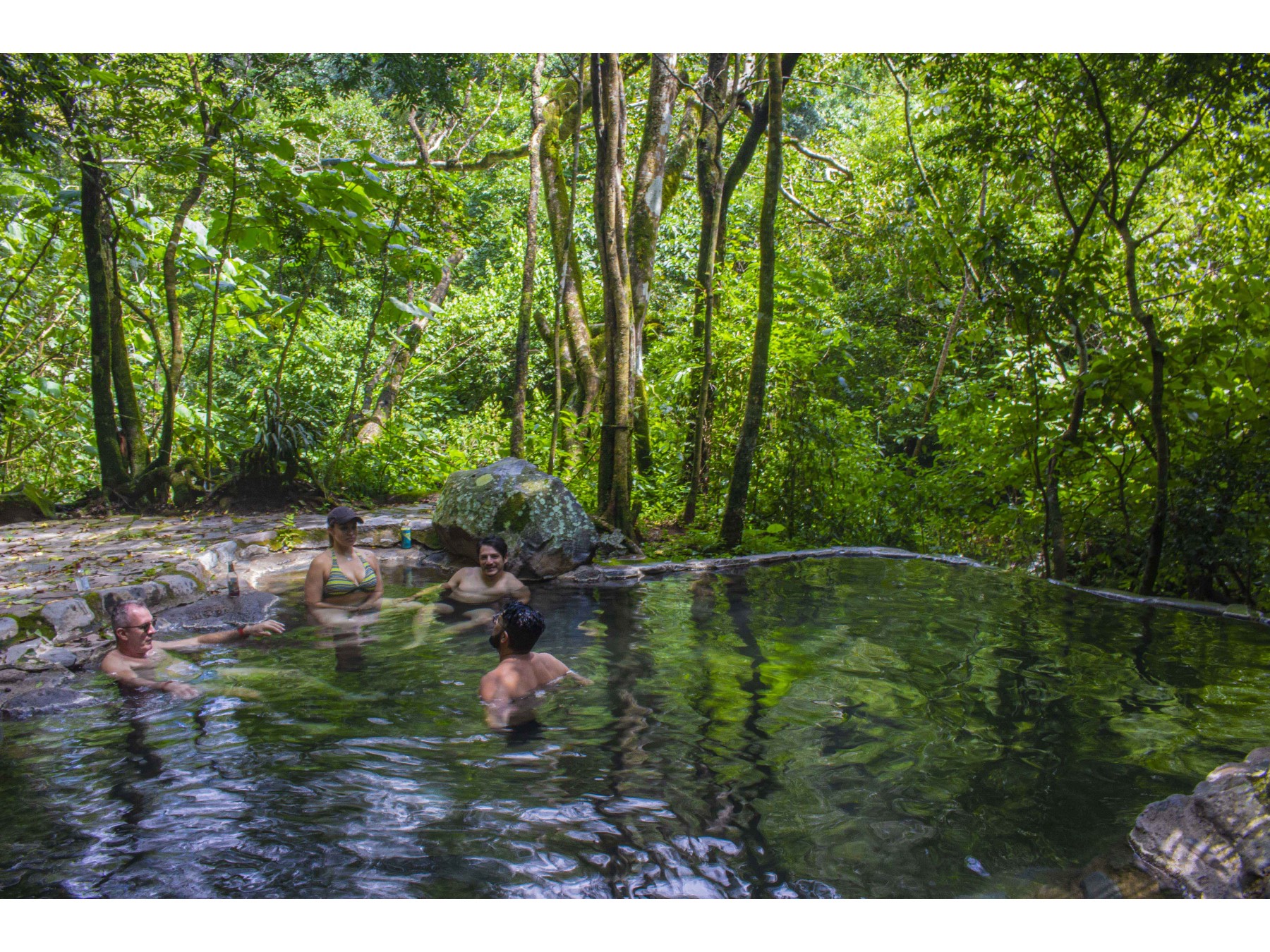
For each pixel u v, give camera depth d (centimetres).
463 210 1114
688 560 809
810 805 304
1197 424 752
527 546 750
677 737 370
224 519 929
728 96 1120
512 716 397
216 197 1216
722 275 1109
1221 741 365
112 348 1015
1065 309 791
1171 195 1216
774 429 996
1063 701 416
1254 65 693
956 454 975
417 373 1852
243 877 257
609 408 866
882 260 1700
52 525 895
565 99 1359
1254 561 709
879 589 690
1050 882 255
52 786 321
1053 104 809
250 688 438
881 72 1461
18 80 773
